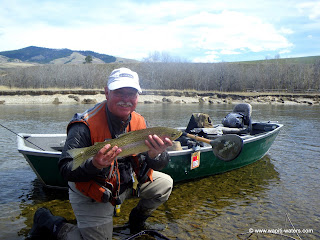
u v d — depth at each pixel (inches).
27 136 257.1
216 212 179.9
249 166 289.9
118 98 116.6
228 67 2723.9
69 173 110.0
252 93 2209.6
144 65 2883.9
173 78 2464.3
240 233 153.4
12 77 2294.5
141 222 157.2
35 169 203.8
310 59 4384.8
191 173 235.3
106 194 117.6
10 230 151.8
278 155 336.2
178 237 148.4
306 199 201.8
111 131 122.8
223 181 242.5
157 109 1172.5
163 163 132.0
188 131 288.2
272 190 219.9
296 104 1699.1
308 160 312.7
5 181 231.9
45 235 144.3
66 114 903.1
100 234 123.6
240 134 309.3
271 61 4562.0
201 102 1791.3
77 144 116.3
